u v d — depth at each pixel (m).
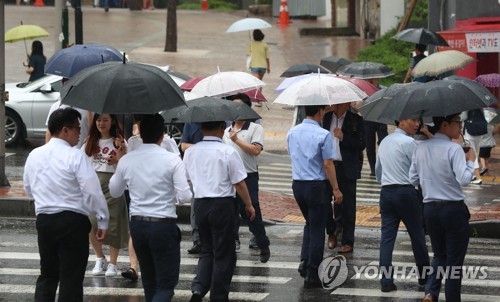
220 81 20.06
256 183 20.38
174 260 15.04
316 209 18.31
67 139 15.07
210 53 57.91
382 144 18.00
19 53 55.59
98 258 19.22
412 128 18.00
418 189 21.23
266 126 42.94
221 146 16.48
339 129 20.73
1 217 25.64
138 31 66.50
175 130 32.25
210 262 16.78
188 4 90.81
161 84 14.85
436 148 15.87
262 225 20.48
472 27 41.62
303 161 18.34
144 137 15.16
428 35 36.28
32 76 41.16
